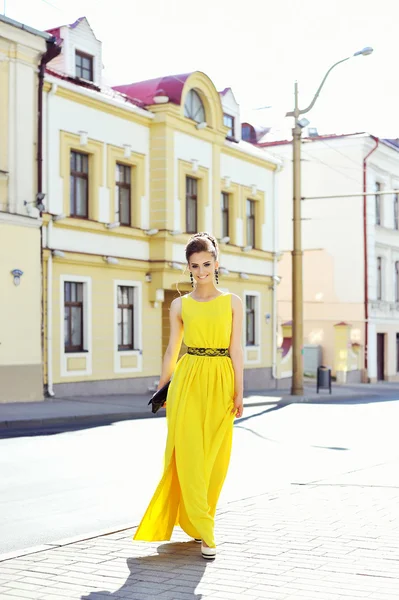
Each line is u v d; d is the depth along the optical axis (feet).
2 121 65.92
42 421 53.06
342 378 127.44
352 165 131.85
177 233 84.69
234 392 17.44
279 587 14.40
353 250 132.36
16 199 66.74
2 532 21.49
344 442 43.65
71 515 23.75
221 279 96.43
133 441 43.09
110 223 78.02
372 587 14.37
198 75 88.89
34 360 67.67
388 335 139.33
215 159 93.45
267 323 105.81
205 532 16.49
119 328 81.15
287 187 135.74
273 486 28.17
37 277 68.23
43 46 68.74
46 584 14.76
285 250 135.85
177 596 13.94
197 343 17.43
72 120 74.02
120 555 16.92
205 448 17.03
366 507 22.16
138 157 82.79
